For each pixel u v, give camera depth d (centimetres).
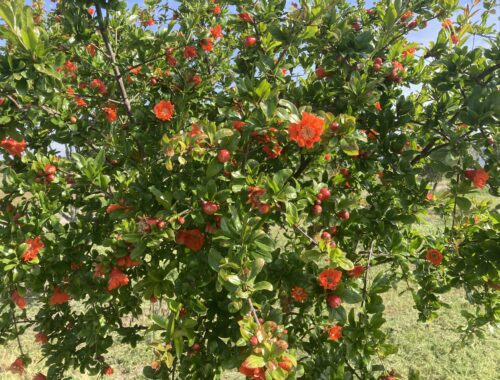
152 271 186
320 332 240
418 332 511
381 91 236
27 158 231
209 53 329
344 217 191
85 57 316
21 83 188
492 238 196
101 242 233
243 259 156
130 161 247
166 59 270
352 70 221
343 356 199
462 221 283
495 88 196
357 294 165
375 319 177
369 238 246
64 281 224
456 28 288
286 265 192
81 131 263
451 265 261
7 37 180
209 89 291
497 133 175
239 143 201
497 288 221
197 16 274
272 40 239
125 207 200
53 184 224
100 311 242
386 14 225
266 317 157
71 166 239
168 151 174
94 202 248
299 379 196
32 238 207
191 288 187
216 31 306
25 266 191
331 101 229
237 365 148
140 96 323
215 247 195
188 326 161
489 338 501
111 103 291
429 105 242
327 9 208
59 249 208
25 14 186
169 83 272
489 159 180
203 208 175
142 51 276
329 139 181
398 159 214
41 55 184
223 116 224
